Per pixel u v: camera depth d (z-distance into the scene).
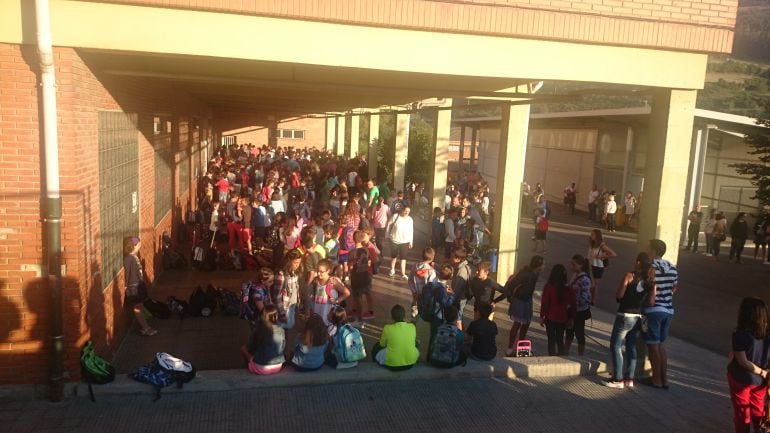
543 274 16.00
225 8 6.83
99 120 7.93
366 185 20.27
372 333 9.99
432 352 8.00
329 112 28.64
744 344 6.15
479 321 8.38
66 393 7.02
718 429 7.04
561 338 8.77
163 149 13.65
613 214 25.16
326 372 7.65
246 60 7.20
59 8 6.57
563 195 34.47
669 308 7.94
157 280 12.69
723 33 8.21
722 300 14.12
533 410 7.29
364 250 10.41
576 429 6.89
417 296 10.02
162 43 6.84
